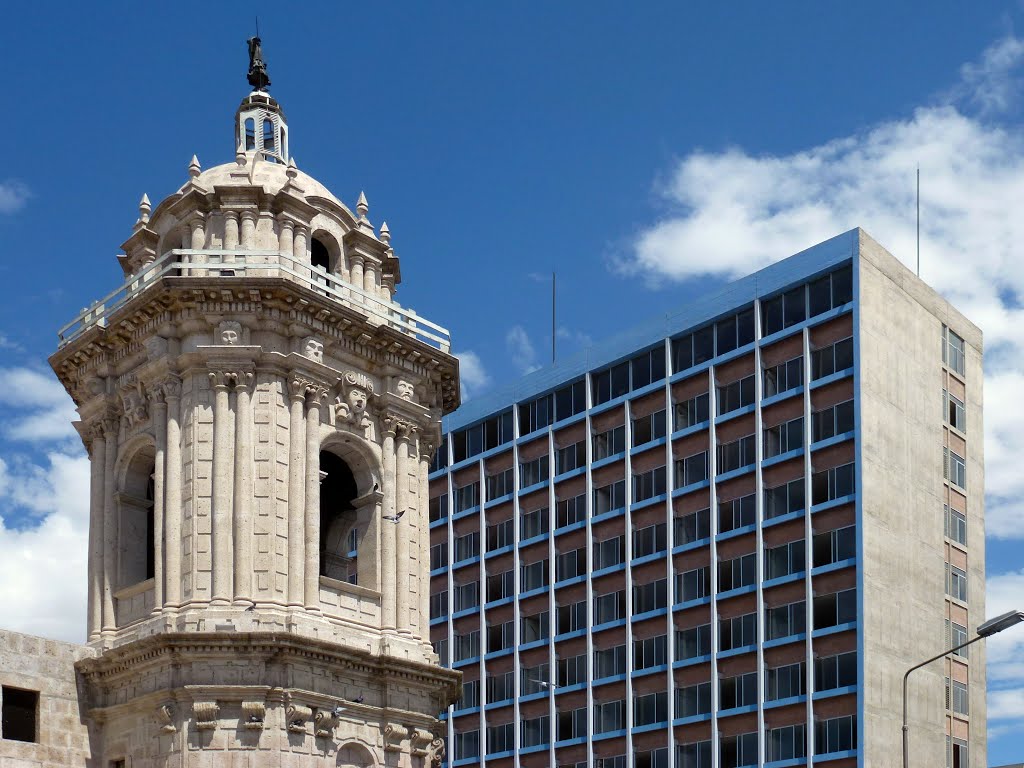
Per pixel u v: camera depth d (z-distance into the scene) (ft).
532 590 377.09
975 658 346.13
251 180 195.21
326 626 177.37
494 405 399.24
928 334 352.49
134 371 186.60
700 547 343.26
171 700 169.27
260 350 180.24
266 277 180.75
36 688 174.40
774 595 326.44
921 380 345.92
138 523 187.83
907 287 347.56
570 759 356.59
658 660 344.90
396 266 205.98
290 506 178.40
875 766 304.30
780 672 321.52
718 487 343.26
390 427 193.26
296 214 192.54
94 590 183.83
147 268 186.80
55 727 174.60
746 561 333.83
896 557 323.78
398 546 190.60
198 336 181.47
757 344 343.87
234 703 168.45
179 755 167.43
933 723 325.01
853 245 332.39
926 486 339.98
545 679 367.66
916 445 338.75
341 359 189.78
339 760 176.24
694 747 332.60
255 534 175.73
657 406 362.53
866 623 309.63
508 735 372.38
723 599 335.06
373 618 185.78
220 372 179.52
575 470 376.07
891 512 325.01
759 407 339.57
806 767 310.65
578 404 381.40
